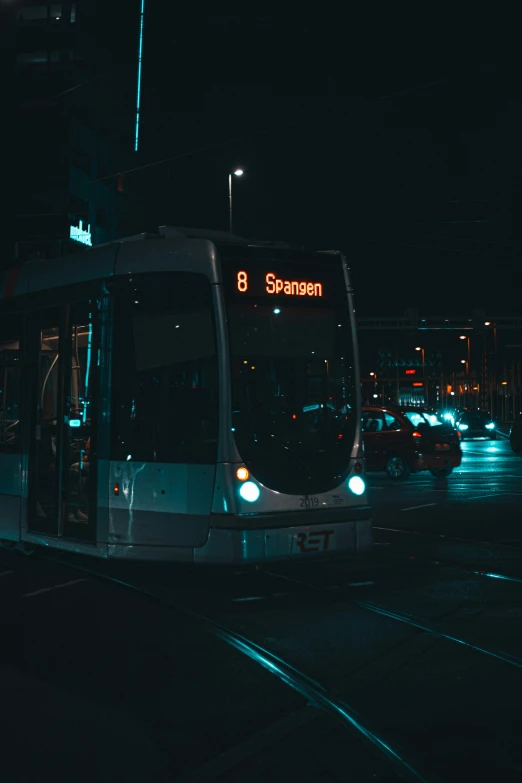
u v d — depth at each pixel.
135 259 10.05
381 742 4.95
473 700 5.73
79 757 4.78
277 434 9.40
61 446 10.83
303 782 4.39
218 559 9.05
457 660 6.71
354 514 9.62
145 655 6.97
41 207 58.59
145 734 5.14
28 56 59.75
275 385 9.53
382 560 11.40
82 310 10.62
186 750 4.88
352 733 5.11
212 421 9.30
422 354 103.94
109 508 9.94
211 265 9.50
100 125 62.94
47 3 59.50
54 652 7.07
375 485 22.48
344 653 6.96
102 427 10.11
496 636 7.44
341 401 9.91
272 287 9.74
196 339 9.51
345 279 10.27
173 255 9.77
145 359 9.83
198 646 7.23
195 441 9.37
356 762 4.66
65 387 10.85
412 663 6.64
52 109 58.91
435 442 23.56
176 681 6.25
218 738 5.07
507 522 15.03
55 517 10.87
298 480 9.40
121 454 9.90
